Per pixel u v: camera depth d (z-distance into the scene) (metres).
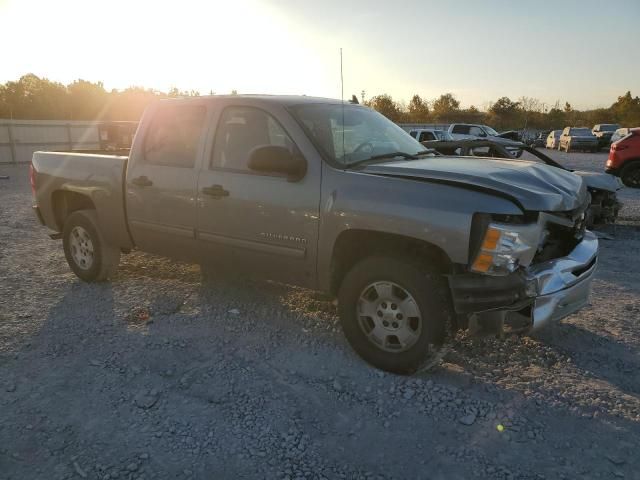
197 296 5.32
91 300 5.25
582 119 72.94
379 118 5.09
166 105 4.93
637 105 68.56
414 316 3.59
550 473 2.79
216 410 3.38
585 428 3.17
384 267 3.62
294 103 4.36
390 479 2.77
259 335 4.45
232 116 4.48
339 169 3.89
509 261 3.31
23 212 10.82
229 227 4.39
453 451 2.98
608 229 8.72
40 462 2.90
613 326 4.63
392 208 3.54
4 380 3.73
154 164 4.89
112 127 22.52
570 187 3.86
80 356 4.08
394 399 3.49
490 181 3.48
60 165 5.74
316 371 3.86
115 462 2.89
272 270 4.30
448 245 3.37
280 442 3.06
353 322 3.88
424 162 4.14
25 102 64.06
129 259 6.58
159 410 3.37
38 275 6.11
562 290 3.52
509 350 4.13
